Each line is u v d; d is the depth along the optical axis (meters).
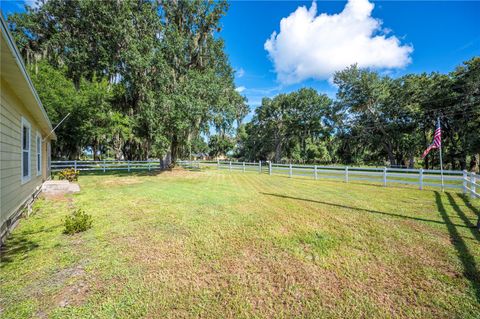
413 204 5.90
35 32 14.63
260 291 2.31
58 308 2.00
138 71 12.98
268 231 3.95
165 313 1.98
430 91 21.47
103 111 14.58
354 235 3.76
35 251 3.12
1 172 3.44
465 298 2.19
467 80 18.28
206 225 4.25
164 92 12.85
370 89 24.92
